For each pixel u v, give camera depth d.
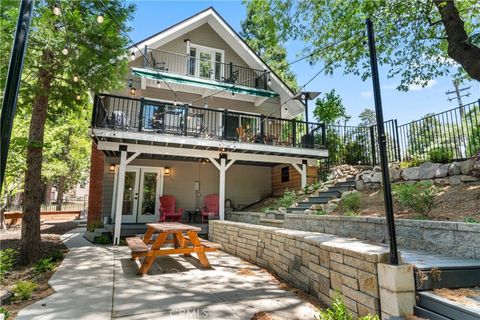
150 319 2.96
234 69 12.82
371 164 9.98
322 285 3.39
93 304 3.37
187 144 8.37
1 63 4.33
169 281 4.38
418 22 7.79
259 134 10.27
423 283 2.34
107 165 10.22
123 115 8.51
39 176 6.00
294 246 4.18
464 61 6.41
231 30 12.38
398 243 3.69
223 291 3.90
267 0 9.96
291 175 11.14
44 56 5.71
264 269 5.16
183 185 11.11
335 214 5.88
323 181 10.12
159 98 11.23
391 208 2.48
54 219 16.30
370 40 2.80
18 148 6.83
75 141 17.55
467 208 4.00
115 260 5.80
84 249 6.93
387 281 2.37
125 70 6.89
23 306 3.33
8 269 4.82
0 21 3.74
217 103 12.11
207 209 10.62
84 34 5.92
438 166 5.55
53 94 6.52
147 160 10.72
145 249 4.78
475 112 5.92
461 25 6.56
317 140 10.27
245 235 6.17
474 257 2.77
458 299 2.12
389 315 2.32
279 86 12.77
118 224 7.71
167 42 11.54
